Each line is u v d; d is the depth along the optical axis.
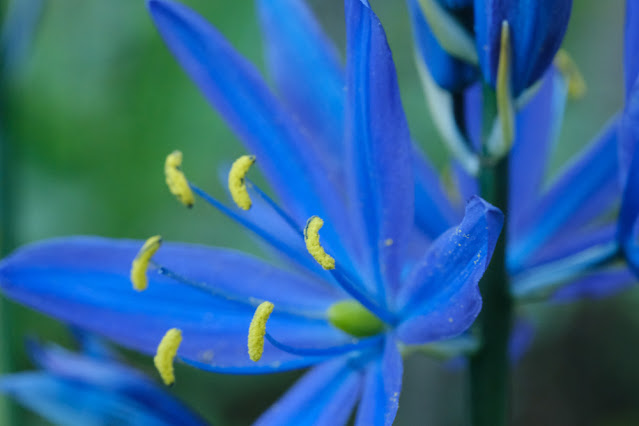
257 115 0.20
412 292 0.18
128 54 0.31
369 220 0.19
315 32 0.21
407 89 0.33
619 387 0.36
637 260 0.19
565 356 0.37
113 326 0.19
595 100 0.39
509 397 0.20
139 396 0.20
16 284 0.19
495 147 0.18
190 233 0.31
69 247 0.19
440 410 0.31
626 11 0.18
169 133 0.31
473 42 0.18
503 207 0.19
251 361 0.19
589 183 0.21
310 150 0.20
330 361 0.19
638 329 0.36
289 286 0.20
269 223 0.20
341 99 0.20
